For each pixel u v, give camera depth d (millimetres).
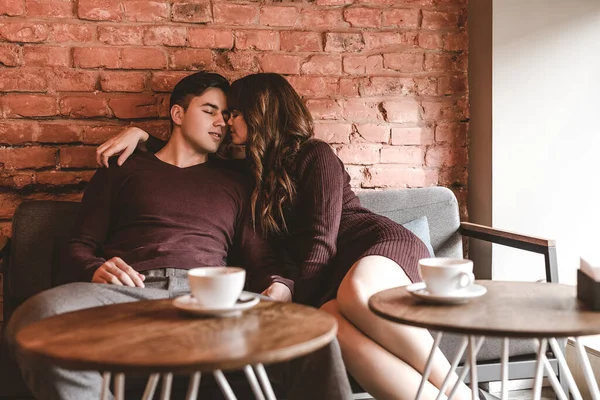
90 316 1215
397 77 2672
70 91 2455
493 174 2529
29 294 2160
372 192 2443
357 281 1717
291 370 1481
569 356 2326
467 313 1189
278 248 2221
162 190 2129
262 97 2240
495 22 2508
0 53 2393
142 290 1680
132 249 2043
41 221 2205
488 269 2549
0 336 2207
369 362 1627
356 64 2643
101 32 2465
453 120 2721
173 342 1024
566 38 2557
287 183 2129
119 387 1125
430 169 2707
